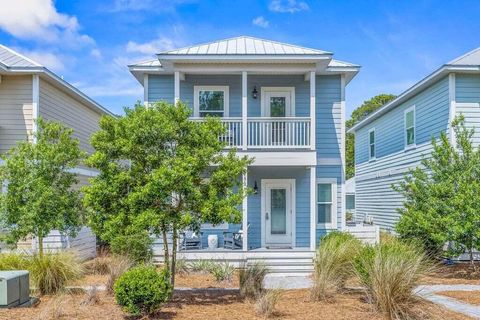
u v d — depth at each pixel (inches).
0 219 384.5
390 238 547.5
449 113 578.6
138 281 289.7
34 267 358.6
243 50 577.9
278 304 329.1
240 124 576.1
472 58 590.6
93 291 333.7
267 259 520.7
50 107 595.5
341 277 363.9
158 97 611.8
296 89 609.3
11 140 549.3
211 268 467.8
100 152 333.7
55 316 287.1
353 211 1203.9
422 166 663.8
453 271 502.6
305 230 601.0
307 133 572.1
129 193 330.3
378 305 301.6
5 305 303.3
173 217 328.2
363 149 1045.2
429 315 291.1
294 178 604.1
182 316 295.4
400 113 774.5
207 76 608.1
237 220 333.4
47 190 387.2
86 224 407.2
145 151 339.9
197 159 331.9
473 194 475.8
